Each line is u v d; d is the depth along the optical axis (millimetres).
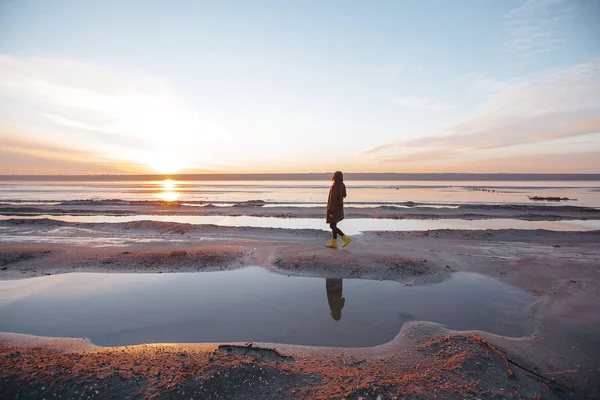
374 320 5566
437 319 5598
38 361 3756
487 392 3426
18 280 7645
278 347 4586
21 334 5000
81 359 3887
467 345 4375
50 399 3150
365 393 3297
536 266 8648
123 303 6320
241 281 7691
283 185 78625
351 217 19938
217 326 5320
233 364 3691
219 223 17922
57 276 7941
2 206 25672
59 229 14609
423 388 3438
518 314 5766
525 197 37656
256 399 3240
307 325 5367
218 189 59094
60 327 5277
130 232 13984
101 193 46969
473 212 21891
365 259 9008
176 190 55625
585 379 3760
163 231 14055
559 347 4512
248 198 36562
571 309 5828
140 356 4066
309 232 13641
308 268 8477
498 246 11055
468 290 7043
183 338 4898
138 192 49625
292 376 3664
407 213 21391
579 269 8320
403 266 8453
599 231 13398
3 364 3613
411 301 6438
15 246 10633
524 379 3729
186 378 3410
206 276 8047
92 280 7688
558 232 13211
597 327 5102
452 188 60906
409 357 4289
